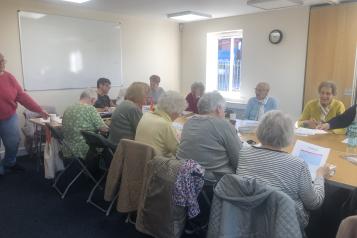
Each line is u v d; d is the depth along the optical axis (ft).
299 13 14.51
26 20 13.51
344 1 13.00
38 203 9.29
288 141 4.81
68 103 15.35
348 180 5.22
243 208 4.26
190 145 6.16
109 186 7.44
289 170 4.60
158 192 5.65
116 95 17.19
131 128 8.70
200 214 6.24
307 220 5.02
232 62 18.31
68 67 15.11
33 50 13.88
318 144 7.63
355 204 4.46
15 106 11.05
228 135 6.04
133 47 17.61
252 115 11.48
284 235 3.91
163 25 18.85
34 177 11.41
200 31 18.81
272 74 15.97
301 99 15.02
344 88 13.42
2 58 10.43
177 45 19.85
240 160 5.04
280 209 3.98
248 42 16.70
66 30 14.79
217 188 4.54
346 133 8.64
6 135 10.98
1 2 12.78
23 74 13.73
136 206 6.96
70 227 7.92
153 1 13.44
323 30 13.76
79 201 9.44
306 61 14.53
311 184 4.67
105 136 9.68
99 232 7.69
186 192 5.38
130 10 15.55
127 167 7.01
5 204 9.20
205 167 6.04
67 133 9.36
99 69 16.30
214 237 4.43
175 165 5.52
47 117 11.46
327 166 5.52
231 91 18.65
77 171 11.89
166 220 5.55
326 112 9.73
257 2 12.88
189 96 13.48
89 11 15.49
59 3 14.16
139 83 9.13
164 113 7.32
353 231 3.09
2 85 10.48
